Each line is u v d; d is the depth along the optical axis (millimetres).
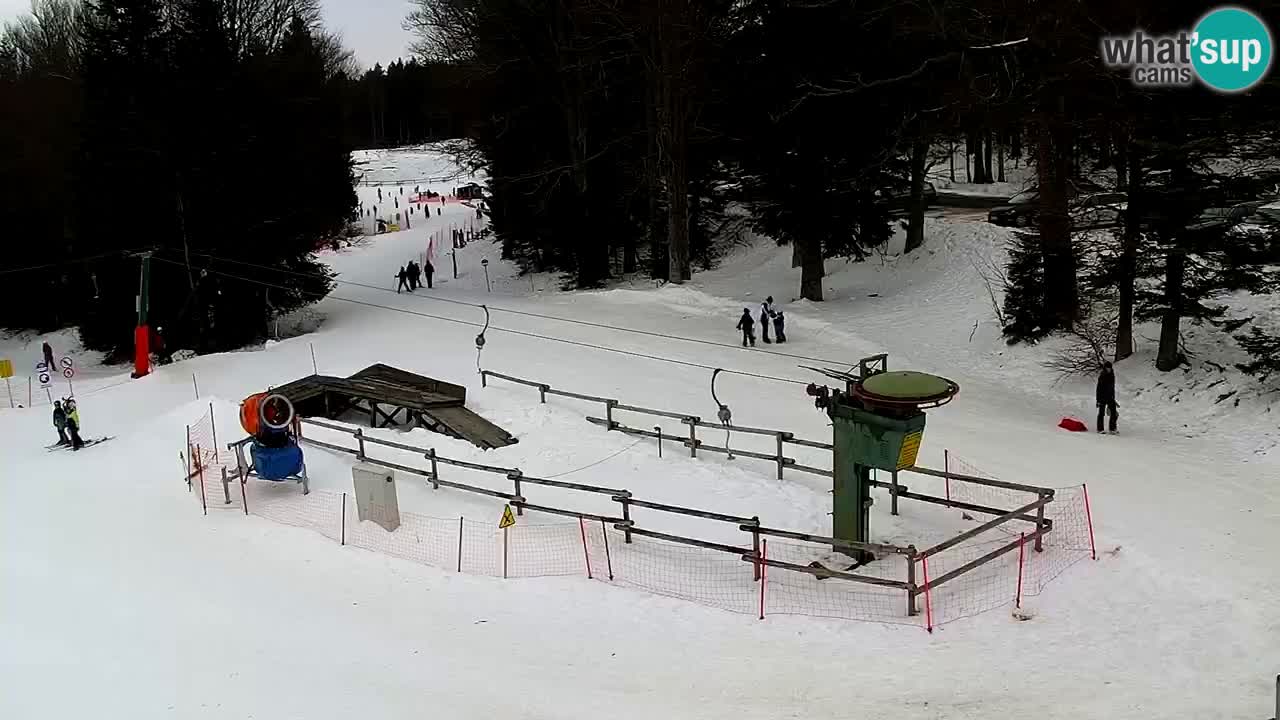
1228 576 11961
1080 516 14633
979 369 27906
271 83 41438
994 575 12648
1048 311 27766
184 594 13047
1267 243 22078
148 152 37531
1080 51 23516
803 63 32750
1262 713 8805
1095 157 27672
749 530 12391
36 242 48094
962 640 10922
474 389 23938
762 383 25047
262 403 16609
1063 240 27125
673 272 42312
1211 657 10078
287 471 16859
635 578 13023
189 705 9672
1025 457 18484
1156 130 22797
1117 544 13227
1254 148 23094
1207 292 23109
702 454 18609
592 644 11250
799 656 10750
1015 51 25578
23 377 36594
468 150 53562
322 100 47281
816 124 33156
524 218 48656
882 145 34406
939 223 42688
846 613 11812
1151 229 23812
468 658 10875
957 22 26844
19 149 48219
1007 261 34312
